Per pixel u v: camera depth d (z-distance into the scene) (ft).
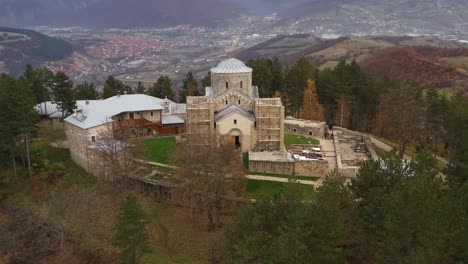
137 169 274.57
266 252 148.87
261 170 271.08
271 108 292.20
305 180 261.03
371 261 170.81
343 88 398.21
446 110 333.21
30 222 234.79
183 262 205.05
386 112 385.29
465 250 133.90
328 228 147.54
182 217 240.73
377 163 183.93
